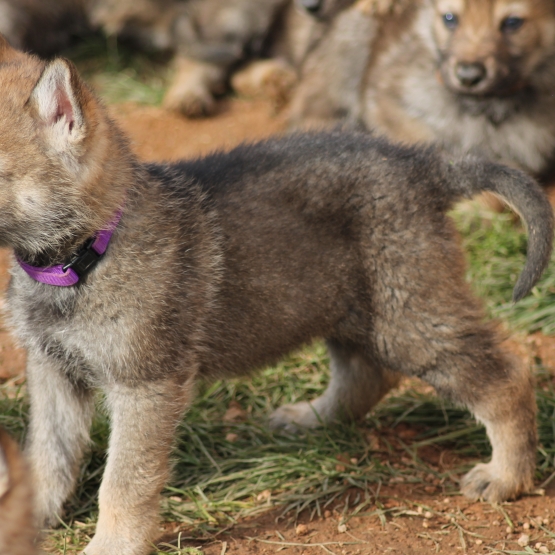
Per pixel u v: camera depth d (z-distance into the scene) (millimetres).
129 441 7898
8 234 7594
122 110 17078
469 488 9008
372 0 15594
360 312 8945
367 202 8680
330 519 8672
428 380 8984
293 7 17828
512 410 8836
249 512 8727
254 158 8938
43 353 8180
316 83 16344
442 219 8875
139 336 7801
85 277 7742
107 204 7762
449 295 8734
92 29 18750
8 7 17500
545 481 9211
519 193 8773
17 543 5359
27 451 8539
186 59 17719
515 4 13211
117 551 7797
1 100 7352
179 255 8094
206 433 9766
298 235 8672
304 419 10141
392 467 9438
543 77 13758
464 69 13125
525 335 11469
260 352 8930
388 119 14883
